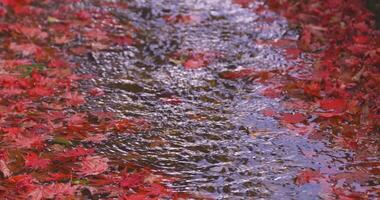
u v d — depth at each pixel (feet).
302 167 22.67
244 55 31.81
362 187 21.44
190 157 23.32
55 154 22.91
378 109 25.95
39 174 21.68
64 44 32.42
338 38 32.17
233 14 36.91
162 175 22.09
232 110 26.68
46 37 32.99
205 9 37.68
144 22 35.76
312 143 24.14
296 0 37.19
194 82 29.12
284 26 34.96
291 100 27.20
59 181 21.38
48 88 27.48
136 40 33.45
